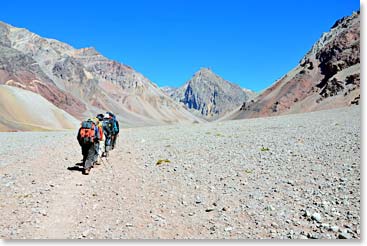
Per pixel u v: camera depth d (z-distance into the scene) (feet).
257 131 93.35
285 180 40.04
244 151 58.49
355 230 26.71
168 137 91.30
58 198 38.65
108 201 37.35
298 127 97.25
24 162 59.11
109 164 56.13
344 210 30.45
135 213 33.58
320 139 65.67
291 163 47.26
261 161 49.80
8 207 35.58
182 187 40.63
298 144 61.62
